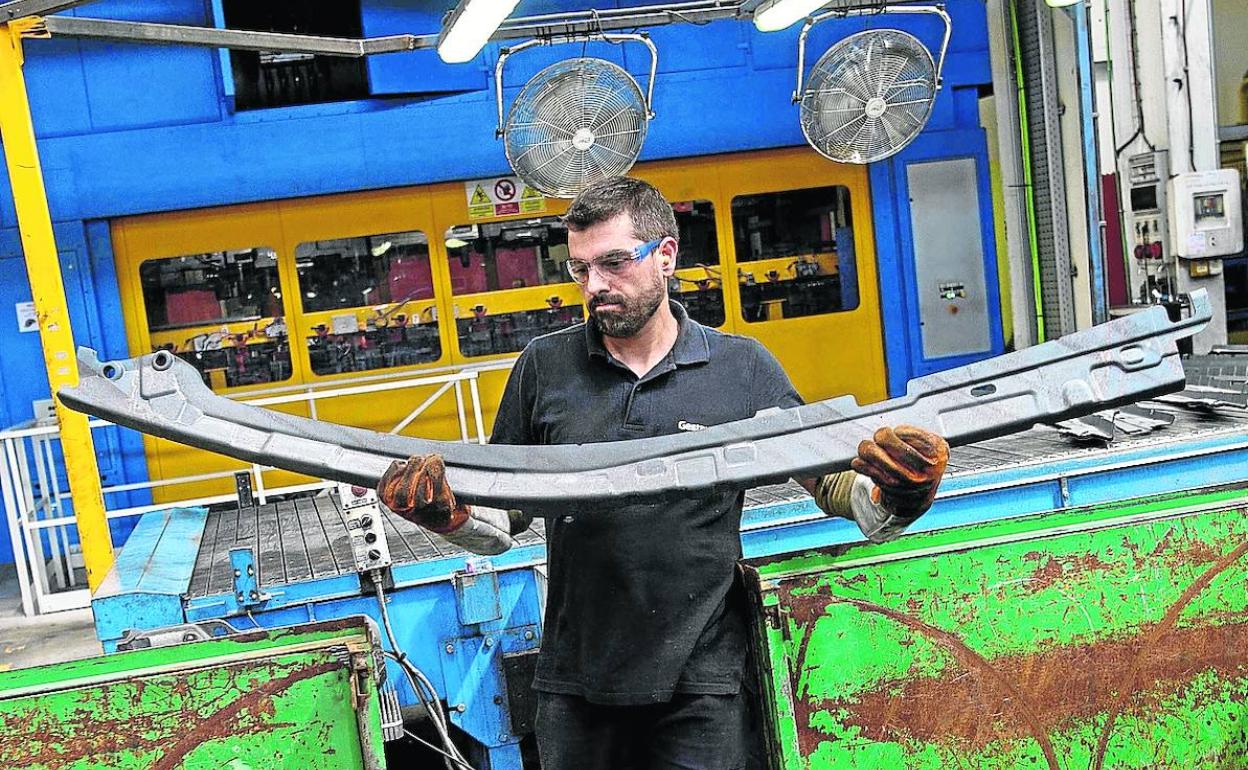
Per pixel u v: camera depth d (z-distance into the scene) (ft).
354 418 20.80
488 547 6.34
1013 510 10.59
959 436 5.89
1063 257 17.56
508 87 20.27
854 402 6.05
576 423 6.37
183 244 20.12
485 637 9.83
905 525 5.86
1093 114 16.62
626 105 14.79
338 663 6.11
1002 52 18.28
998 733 6.93
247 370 20.58
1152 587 7.03
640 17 15.46
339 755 6.15
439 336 20.99
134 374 5.81
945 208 22.09
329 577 9.84
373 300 20.77
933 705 6.85
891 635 6.77
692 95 20.83
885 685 6.79
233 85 19.71
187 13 19.62
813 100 15.34
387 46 16.52
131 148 19.48
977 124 22.04
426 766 12.35
